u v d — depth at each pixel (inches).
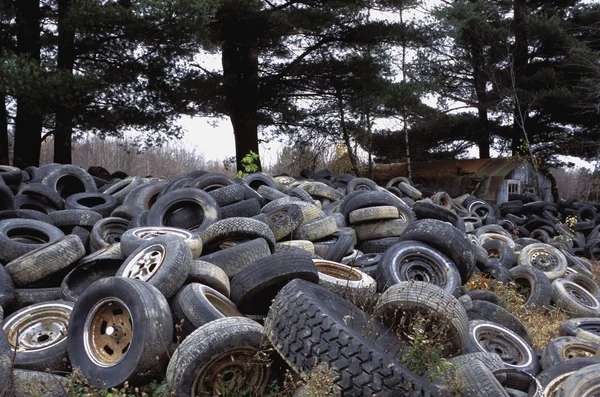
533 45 1286.9
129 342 218.7
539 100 1213.1
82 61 807.7
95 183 571.8
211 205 377.4
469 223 611.2
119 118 807.1
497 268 423.2
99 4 704.4
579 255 690.8
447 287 312.8
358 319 223.9
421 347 202.4
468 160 1282.0
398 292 232.7
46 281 296.5
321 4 975.0
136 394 204.8
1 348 207.0
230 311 252.8
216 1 747.4
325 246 374.3
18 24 758.5
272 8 964.0
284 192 499.2
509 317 315.9
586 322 337.4
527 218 800.9
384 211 424.5
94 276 297.0
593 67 1171.9
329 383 180.1
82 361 217.9
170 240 269.3
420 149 1327.5
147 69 789.2
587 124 1288.1
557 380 228.1
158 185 461.1
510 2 1336.1
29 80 645.9
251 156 655.8
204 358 198.5
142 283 224.4
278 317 204.1
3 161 816.3
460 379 197.2
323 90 1000.9
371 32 956.0
